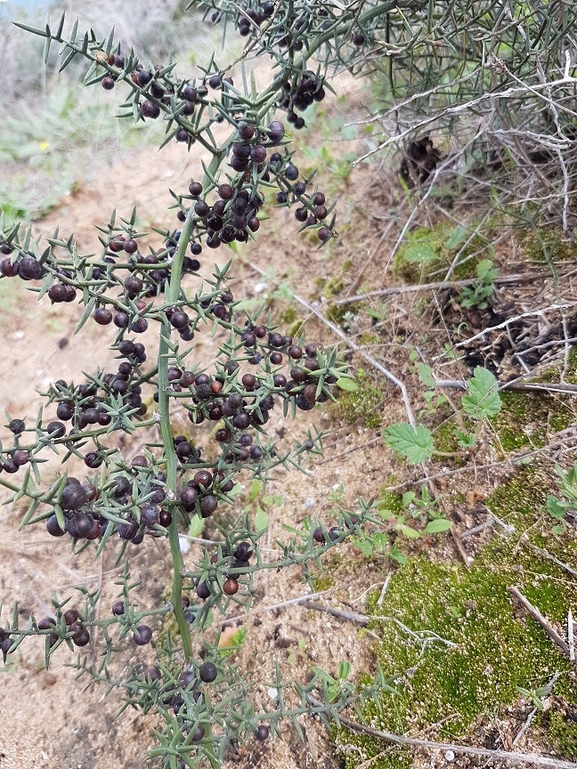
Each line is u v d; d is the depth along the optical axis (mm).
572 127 474
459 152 485
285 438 532
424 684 344
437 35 385
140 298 276
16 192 900
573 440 397
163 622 442
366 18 364
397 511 432
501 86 416
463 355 492
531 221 473
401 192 640
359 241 644
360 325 572
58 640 260
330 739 347
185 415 571
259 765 353
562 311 454
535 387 431
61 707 415
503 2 375
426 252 537
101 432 269
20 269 234
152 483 250
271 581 440
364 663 370
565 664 322
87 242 789
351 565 424
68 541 518
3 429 613
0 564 506
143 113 280
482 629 350
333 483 484
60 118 1036
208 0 392
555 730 306
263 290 651
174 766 223
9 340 712
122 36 1107
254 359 301
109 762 384
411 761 323
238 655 407
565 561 354
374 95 647
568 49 416
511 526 384
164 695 279
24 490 193
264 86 842
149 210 811
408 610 377
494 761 308
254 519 478
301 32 332
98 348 682
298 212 319
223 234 298
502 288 505
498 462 414
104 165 939
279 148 749
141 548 496
